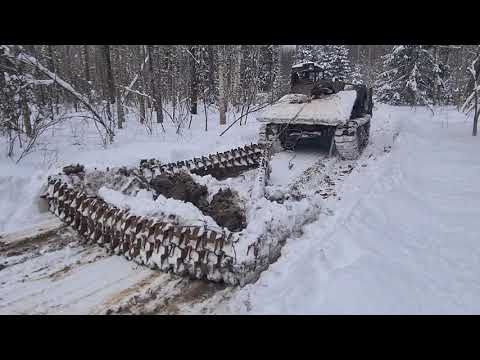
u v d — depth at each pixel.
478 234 4.89
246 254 3.69
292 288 3.52
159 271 4.05
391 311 3.10
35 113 11.20
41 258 4.29
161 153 8.36
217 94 22.70
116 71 17.69
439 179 7.55
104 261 4.25
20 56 7.50
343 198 6.32
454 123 16.50
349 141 8.75
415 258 4.21
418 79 25.06
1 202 5.43
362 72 44.22
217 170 7.52
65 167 5.64
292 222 4.69
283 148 10.07
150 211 4.33
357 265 3.75
